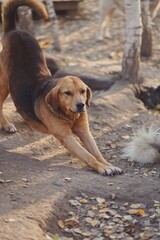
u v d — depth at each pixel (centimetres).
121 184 575
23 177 577
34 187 553
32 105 646
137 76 886
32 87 655
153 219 519
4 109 771
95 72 933
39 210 508
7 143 676
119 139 713
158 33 1162
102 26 1173
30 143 682
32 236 466
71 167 622
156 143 645
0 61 699
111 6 1159
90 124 745
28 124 675
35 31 1221
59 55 1039
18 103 663
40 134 707
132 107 812
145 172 616
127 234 499
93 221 513
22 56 680
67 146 615
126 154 655
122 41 1177
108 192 559
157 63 1028
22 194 536
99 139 710
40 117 633
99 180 581
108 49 1131
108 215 526
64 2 1283
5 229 470
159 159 641
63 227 504
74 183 568
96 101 802
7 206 509
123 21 1293
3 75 699
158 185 574
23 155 647
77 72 920
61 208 525
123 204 545
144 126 752
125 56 880
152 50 1079
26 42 688
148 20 1039
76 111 591
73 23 1271
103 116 769
